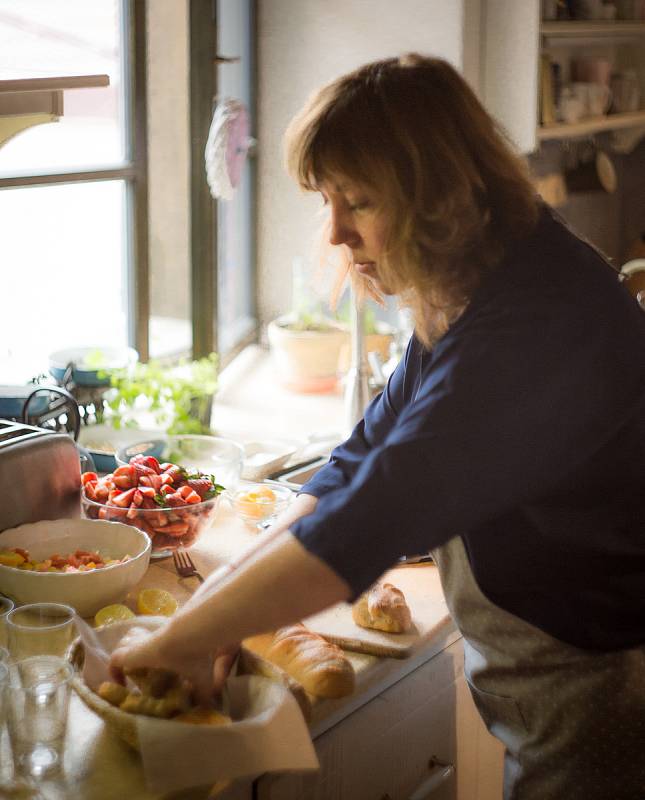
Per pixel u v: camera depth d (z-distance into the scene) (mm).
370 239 1132
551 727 1324
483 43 3037
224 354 2992
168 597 1562
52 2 2287
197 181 2457
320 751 1362
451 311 1183
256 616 1070
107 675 1247
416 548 1040
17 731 1160
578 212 4035
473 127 1125
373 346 2908
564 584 1266
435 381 1093
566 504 1199
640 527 1225
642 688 1273
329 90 1122
